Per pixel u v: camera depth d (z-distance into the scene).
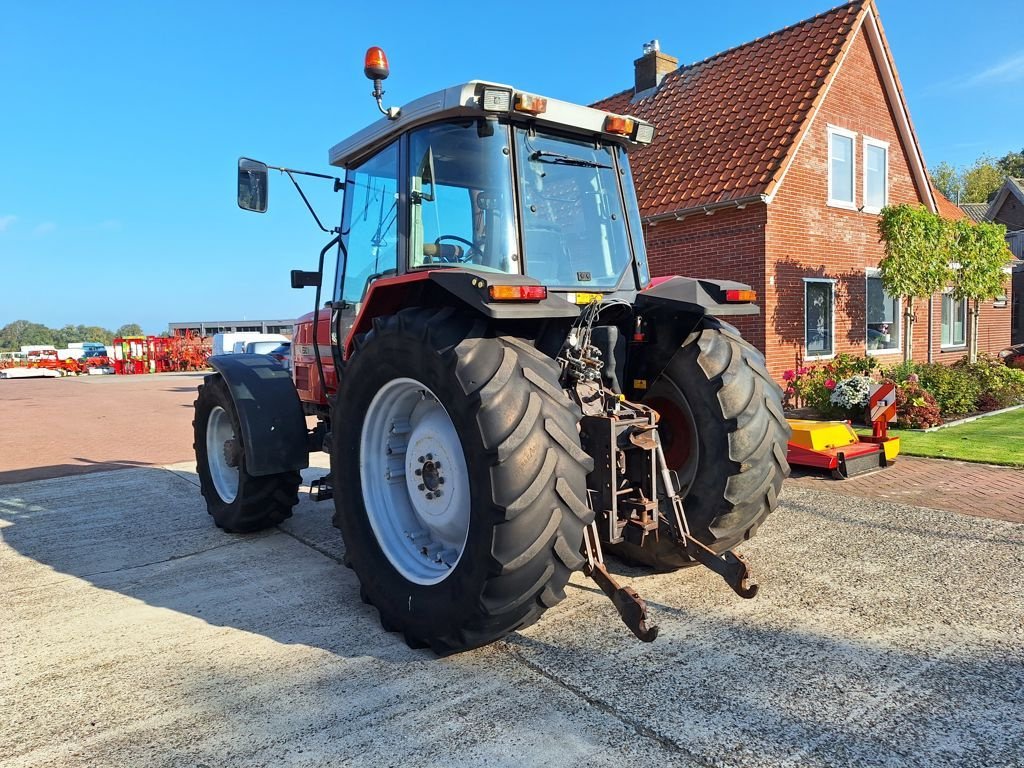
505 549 2.58
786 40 12.84
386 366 3.10
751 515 3.48
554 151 3.49
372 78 3.45
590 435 3.03
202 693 2.71
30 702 2.68
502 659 2.92
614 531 2.98
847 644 2.96
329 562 4.34
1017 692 2.55
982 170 50.44
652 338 3.64
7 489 6.83
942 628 3.09
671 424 3.70
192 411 14.87
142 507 5.95
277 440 4.51
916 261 10.72
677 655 2.90
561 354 3.28
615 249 3.72
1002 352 17.06
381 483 3.38
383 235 3.85
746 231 10.78
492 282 2.66
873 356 12.62
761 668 2.77
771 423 3.48
